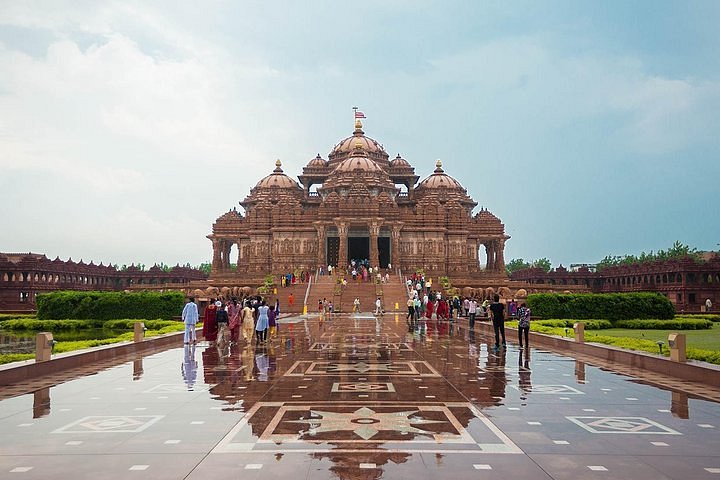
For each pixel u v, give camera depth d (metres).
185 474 10.25
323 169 141.75
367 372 22.03
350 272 99.62
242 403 16.09
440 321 57.22
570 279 119.81
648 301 53.28
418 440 12.32
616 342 29.50
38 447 11.88
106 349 26.50
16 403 16.20
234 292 87.12
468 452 11.50
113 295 57.78
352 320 57.81
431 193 131.25
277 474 10.23
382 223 103.12
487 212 120.44
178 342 36.12
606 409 15.41
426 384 19.25
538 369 23.00
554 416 14.58
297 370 22.58
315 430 13.11
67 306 57.81
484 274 112.00
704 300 90.06
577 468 10.60
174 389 18.36
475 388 18.50
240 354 28.42
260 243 112.50
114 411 15.13
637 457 11.25
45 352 21.80
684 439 12.50
